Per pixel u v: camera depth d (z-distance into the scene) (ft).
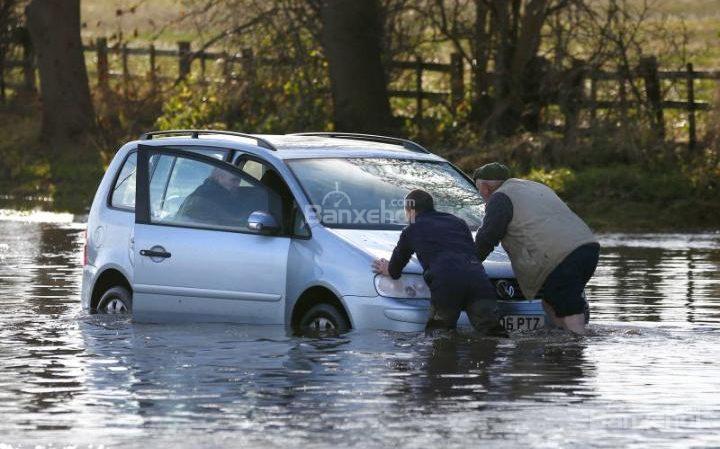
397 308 121.70
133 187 144.15
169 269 135.74
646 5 310.24
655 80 312.09
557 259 125.80
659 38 314.14
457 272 121.08
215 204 135.13
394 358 112.78
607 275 186.80
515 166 300.81
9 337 126.82
